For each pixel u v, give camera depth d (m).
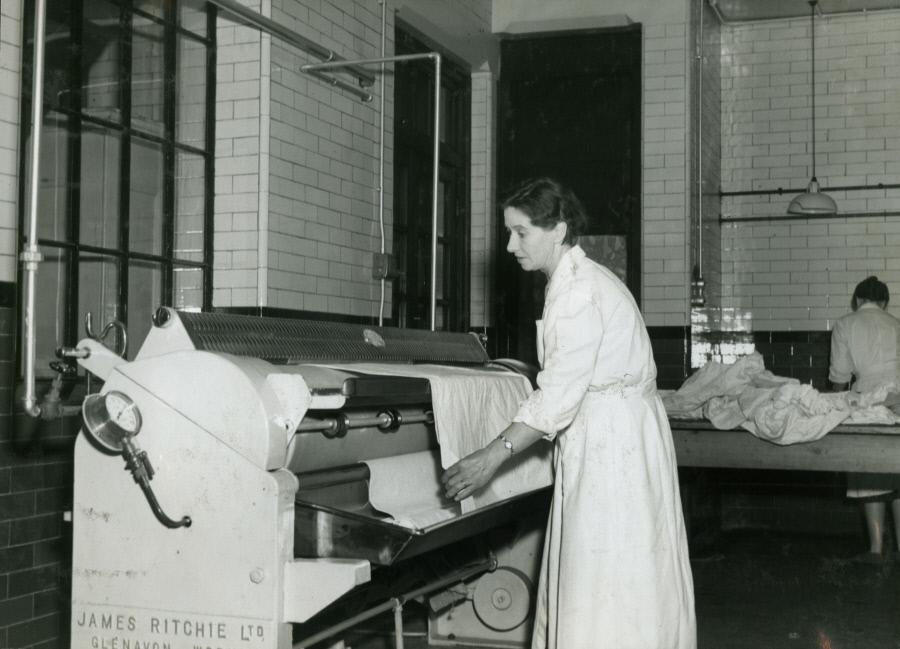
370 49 5.92
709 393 5.62
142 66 4.66
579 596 2.75
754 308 8.41
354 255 5.75
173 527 2.41
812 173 8.33
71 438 3.98
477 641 4.32
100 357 2.58
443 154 7.21
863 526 7.76
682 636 2.84
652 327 7.36
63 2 4.17
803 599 5.48
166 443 2.43
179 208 4.91
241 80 4.96
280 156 5.03
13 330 3.77
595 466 2.79
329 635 2.76
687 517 6.81
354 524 2.42
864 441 5.26
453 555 4.05
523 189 2.89
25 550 3.77
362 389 2.64
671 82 7.36
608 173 7.58
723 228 8.48
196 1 4.96
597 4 7.50
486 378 3.37
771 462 5.44
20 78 3.88
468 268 7.61
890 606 5.30
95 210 4.37
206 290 4.96
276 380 2.44
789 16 8.38
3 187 3.81
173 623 2.43
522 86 7.78
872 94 8.22
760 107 8.45
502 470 3.54
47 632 3.86
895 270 8.13
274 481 2.36
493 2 7.71
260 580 2.36
